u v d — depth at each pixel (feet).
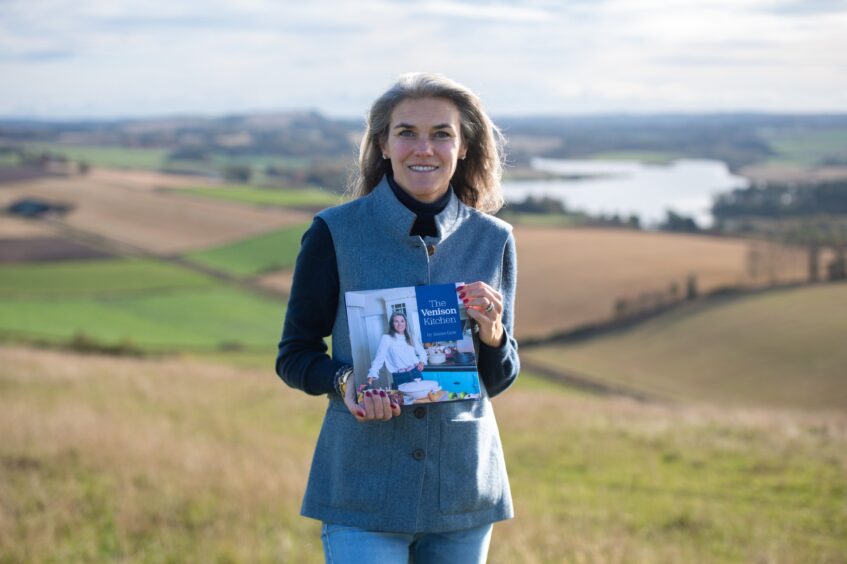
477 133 8.41
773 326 155.02
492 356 7.98
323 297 7.88
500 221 8.39
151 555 19.02
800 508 28.84
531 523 23.49
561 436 44.37
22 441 29.89
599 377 143.43
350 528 7.77
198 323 172.35
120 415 44.86
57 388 58.65
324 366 7.73
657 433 43.86
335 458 7.88
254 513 22.94
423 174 7.86
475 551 8.02
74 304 183.01
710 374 143.54
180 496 23.97
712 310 167.53
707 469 35.73
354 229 7.87
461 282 7.95
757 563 21.35
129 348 126.82
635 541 22.72
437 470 7.73
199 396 59.93
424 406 7.69
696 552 22.34
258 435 44.34
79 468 26.58
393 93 7.93
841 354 142.51
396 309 7.61
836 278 183.01
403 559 7.80
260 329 170.30
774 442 40.04
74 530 20.42
